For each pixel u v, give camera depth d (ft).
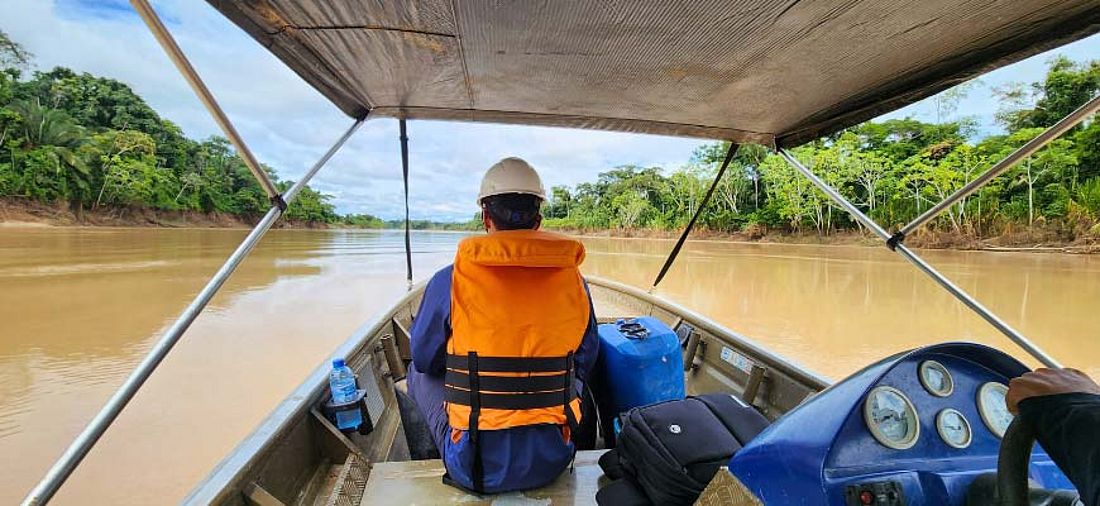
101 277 59.47
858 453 2.44
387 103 7.19
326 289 53.16
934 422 2.58
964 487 2.40
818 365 29.09
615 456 4.57
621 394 5.91
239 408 21.98
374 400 6.76
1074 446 1.63
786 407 6.48
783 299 50.11
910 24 4.05
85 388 25.66
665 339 6.13
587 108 7.25
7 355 30.66
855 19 4.03
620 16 4.12
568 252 4.05
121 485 16.34
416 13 4.14
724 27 4.27
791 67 5.16
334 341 32.37
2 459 18.89
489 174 4.40
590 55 5.11
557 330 4.05
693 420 4.09
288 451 4.50
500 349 3.96
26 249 87.45
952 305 46.44
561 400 4.12
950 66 4.99
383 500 4.24
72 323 38.29
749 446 2.85
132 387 3.33
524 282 4.00
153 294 49.55
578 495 4.29
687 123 7.68
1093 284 55.36
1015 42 4.33
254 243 4.37
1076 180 89.45
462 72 5.75
